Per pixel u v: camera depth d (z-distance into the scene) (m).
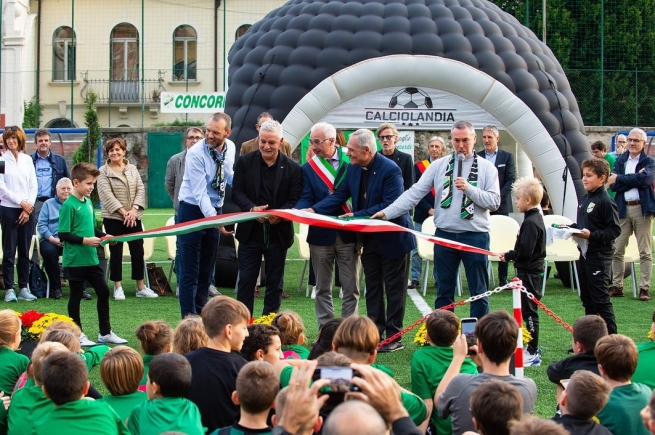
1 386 5.41
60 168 11.23
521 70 13.40
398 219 7.68
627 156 10.63
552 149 13.08
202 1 34.81
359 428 2.60
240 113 12.86
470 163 7.55
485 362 4.50
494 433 3.56
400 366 7.18
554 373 5.38
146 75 34.81
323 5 13.63
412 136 17.88
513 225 10.94
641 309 9.77
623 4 26.23
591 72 26.14
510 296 10.54
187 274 8.16
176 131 28.52
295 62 13.02
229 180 8.42
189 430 4.12
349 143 7.65
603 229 7.44
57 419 4.06
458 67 13.00
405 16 13.52
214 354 4.76
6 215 10.27
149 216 23.52
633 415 4.36
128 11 34.75
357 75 12.88
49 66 34.53
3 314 5.52
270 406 3.83
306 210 7.66
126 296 10.66
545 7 26.12
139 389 5.18
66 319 6.87
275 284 7.90
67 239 7.82
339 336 4.41
